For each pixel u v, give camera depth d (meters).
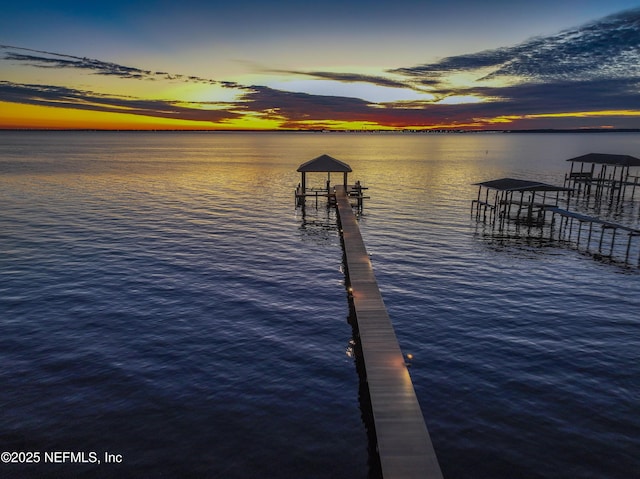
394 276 26.62
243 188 68.62
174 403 13.92
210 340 18.27
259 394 14.53
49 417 13.11
